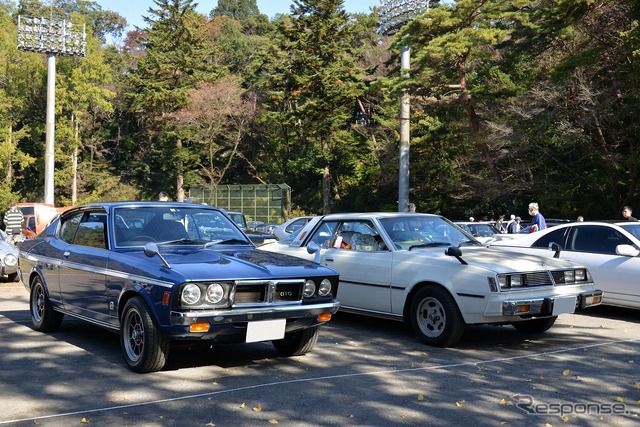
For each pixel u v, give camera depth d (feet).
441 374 20.71
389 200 154.51
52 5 203.00
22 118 168.86
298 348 22.75
